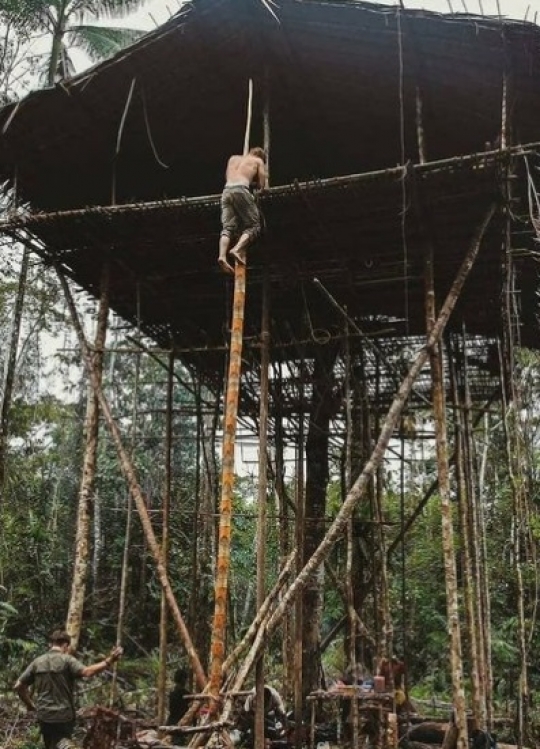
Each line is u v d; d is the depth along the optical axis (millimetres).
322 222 7961
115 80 8594
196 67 8578
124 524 18219
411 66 8109
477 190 7281
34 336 16922
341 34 8070
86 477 8609
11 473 16203
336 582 10492
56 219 8297
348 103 9148
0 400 15609
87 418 8820
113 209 8008
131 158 9891
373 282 9008
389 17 7574
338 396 11859
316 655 10586
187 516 16359
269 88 8664
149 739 6430
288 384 11547
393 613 15812
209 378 12406
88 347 9047
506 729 10180
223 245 7055
